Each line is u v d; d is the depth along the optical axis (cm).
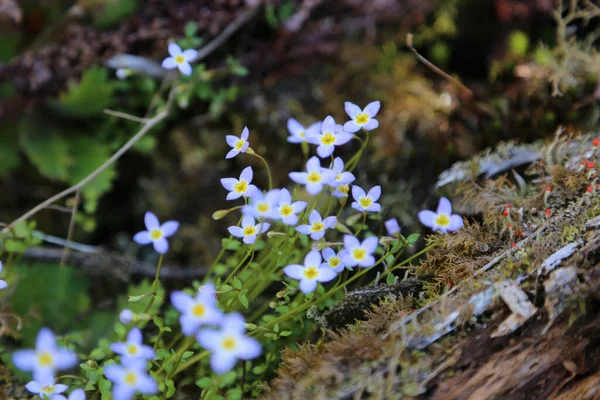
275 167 50
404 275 39
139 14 50
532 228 38
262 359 40
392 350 35
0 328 41
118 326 39
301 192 48
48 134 49
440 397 35
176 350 41
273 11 50
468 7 50
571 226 37
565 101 44
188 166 52
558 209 38
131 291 43
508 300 35
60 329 44
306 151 40
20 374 41
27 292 44
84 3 50
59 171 49
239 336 33
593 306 36
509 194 40
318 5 51
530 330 35
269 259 40
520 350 35
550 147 41
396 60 51
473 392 35
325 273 35
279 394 36
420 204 46
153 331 42
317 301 37
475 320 35
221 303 40
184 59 40
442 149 47
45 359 34
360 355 35
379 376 35
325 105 50
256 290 40
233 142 38
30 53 49
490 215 39
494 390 35
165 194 53
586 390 35
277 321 37
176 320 41
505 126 45
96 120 50
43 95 49
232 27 49
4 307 42
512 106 45
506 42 49
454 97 47
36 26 51
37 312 44
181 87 46
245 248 41
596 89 44
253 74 50
